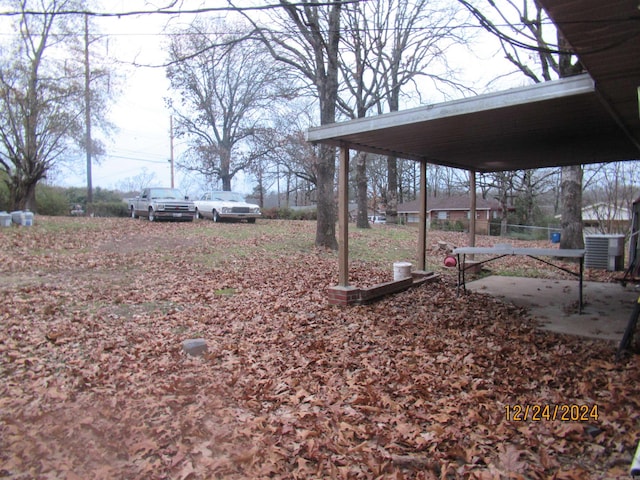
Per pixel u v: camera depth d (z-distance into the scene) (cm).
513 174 2723
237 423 338
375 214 4053
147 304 691
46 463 279
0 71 1611
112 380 415
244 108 3144
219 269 967
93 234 1336
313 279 902
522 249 726
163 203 1720
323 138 660
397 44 1945
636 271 871
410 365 453
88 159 2586
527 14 1071
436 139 688
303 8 1102
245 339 545
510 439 313
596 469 279
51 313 620
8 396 379
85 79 1816
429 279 903
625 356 457
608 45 352
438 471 281
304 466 285
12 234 1220
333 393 393
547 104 495
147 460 288
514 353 481
